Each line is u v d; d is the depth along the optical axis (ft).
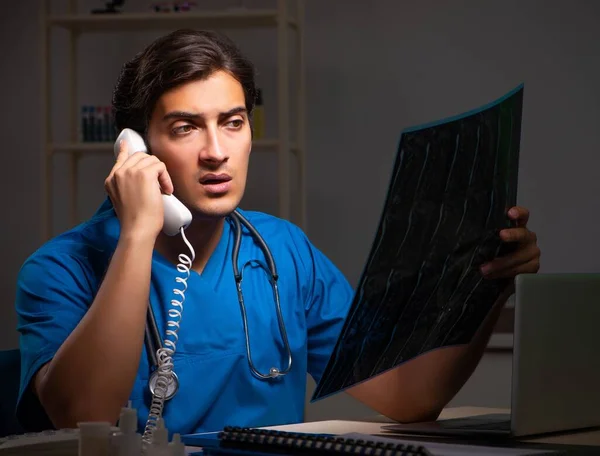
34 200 12.37
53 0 12.26
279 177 10.73
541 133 11.09
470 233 4.01
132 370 4.16
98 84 12.13
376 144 11.59
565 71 11.03
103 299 4.17
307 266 5.64
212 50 4.64
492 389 10.93
